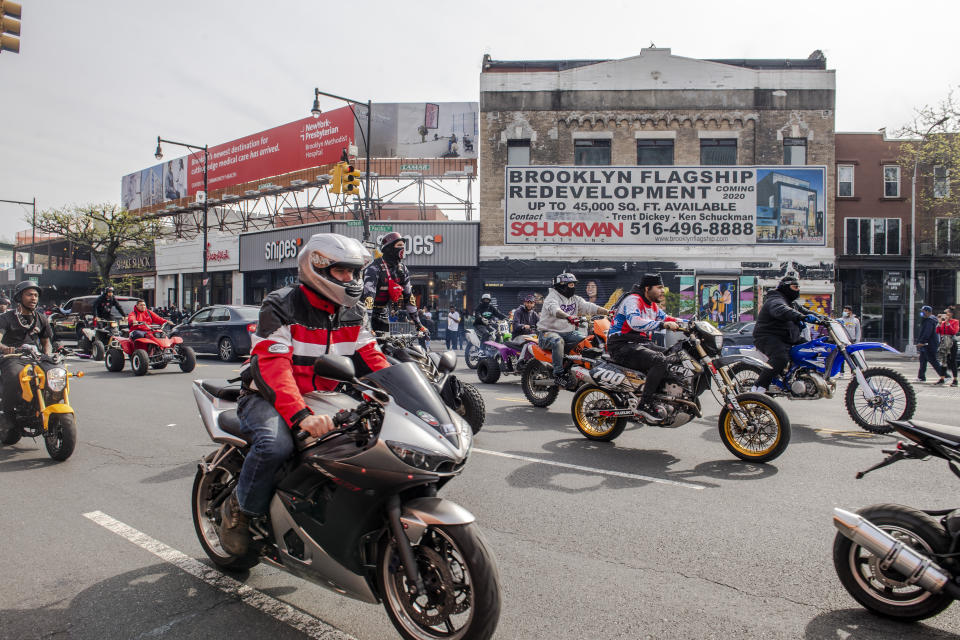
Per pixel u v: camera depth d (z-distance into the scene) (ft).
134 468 18.94
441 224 84.99
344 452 8.55
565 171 80.84
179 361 44.78
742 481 17.51
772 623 9.63
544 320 28.73
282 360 9.60
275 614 9.95
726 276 80.12
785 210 79.36
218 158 121.60
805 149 81.76
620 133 82.64
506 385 39.27
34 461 19.83
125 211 138.82
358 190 61.31
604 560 12.05
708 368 20.36
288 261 97.55
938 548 9.29
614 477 17.94
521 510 15.02
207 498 12.01
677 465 19.33
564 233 81.25
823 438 23.58
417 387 9.02
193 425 25.49
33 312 21.34
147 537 13.32
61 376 19.77
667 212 80.28
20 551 12.57
